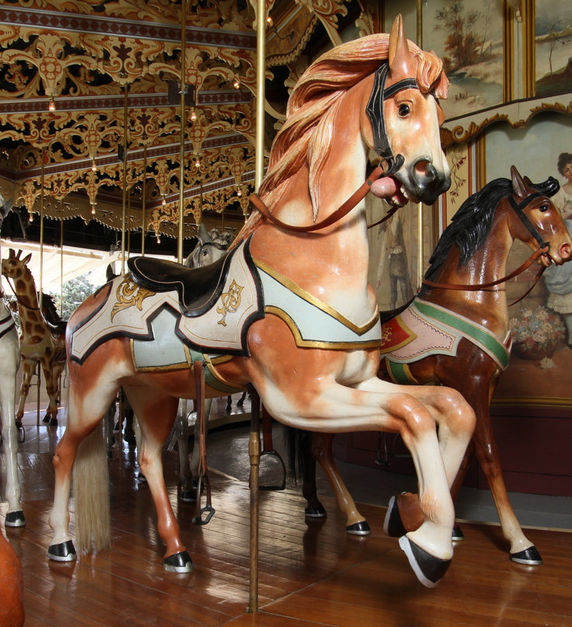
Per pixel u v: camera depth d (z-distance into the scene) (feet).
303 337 7.15
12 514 11.96
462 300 11.57
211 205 42.39
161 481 10.19
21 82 25.00
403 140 6.81
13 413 12.35
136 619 7.71
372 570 9.69
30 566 9.70
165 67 20.18
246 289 7.74
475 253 11.66
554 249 11.34
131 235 49.65
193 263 17.38
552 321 17.63
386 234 21.16
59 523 10.18
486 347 11.15
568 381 17.40
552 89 17.48
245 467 19.85
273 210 8.22
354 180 7.50
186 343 8.39
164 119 27.89
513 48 18.08
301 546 10.97
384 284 21.20
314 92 8.04
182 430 14.40
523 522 14.01
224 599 8.38
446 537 6.15
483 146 18.78
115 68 19.43
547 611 8.11
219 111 26.76
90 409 9.91
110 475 17.06
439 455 6.33
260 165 8.52
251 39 21.01
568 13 17.30
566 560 10.42
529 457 17.67
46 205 38.96
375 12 21.06
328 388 7.09
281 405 7.40
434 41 19.72
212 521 12.64
